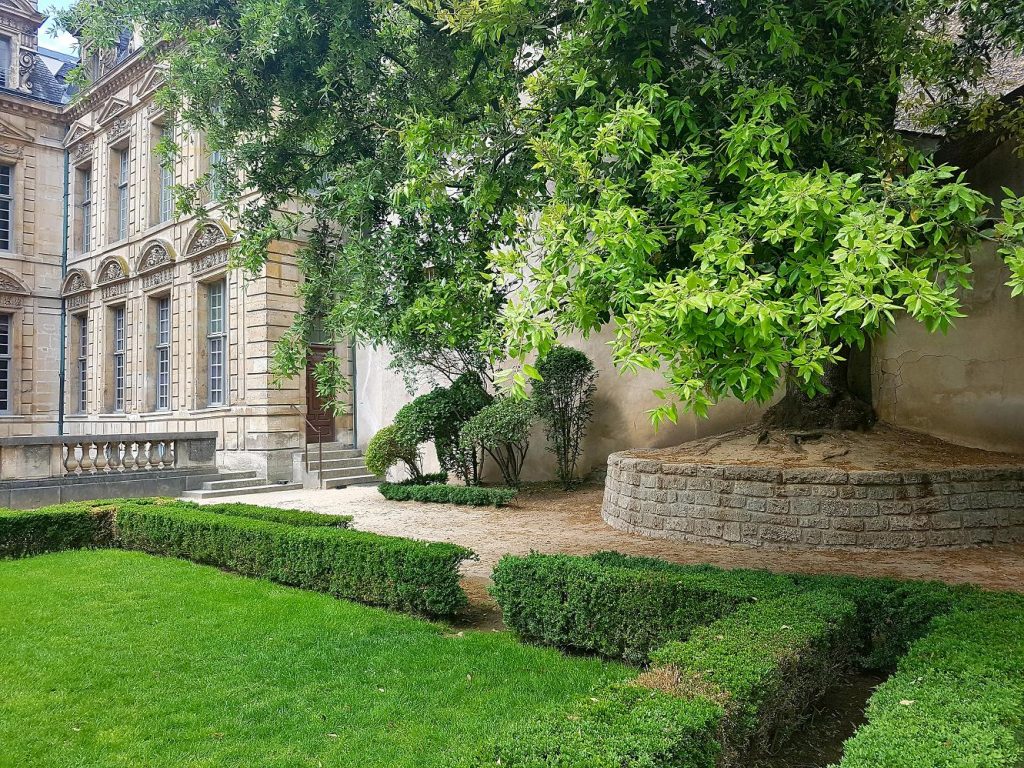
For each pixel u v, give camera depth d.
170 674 4.20
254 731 3.46
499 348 4.93
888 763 2.17
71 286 21.48
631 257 3.69
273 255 14.81
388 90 7.32
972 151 8.36
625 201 4.51
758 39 5.05
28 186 21.36
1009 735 2.30
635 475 8.60
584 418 11.65
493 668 4.23
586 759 2.21
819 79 5.21
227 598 5.87
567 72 5.43
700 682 2.83
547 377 10.98
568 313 4.17
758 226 3.56
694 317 3.10
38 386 21.34
